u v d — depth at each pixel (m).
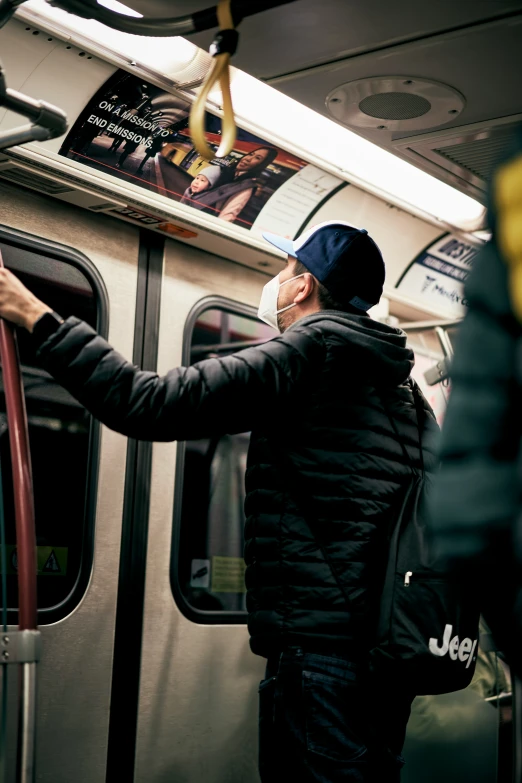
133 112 3.11
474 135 2.96
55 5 2.16
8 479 2.90
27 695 1.91
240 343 3.86
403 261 4.50
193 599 3.55
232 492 3.77
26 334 3.06
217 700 3.55
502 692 4.19
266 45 2.48
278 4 2.01
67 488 3.14
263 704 2.43
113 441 3.29
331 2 2.23
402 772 3.85
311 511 2.32
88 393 2.09
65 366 2.08
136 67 2.98
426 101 2.74
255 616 2.36
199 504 3.62
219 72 1.95
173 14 2.35
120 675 3.24
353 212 4.11
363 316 2.58
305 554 2.30
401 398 2.51
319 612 2.28
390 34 2.39
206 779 3.48
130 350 3.40
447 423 1.03
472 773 4.09
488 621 1.04
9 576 2.85
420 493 2.42
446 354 4.30
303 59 2.55
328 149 3.62
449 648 2.30
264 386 2.21
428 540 2.34
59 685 3.04
